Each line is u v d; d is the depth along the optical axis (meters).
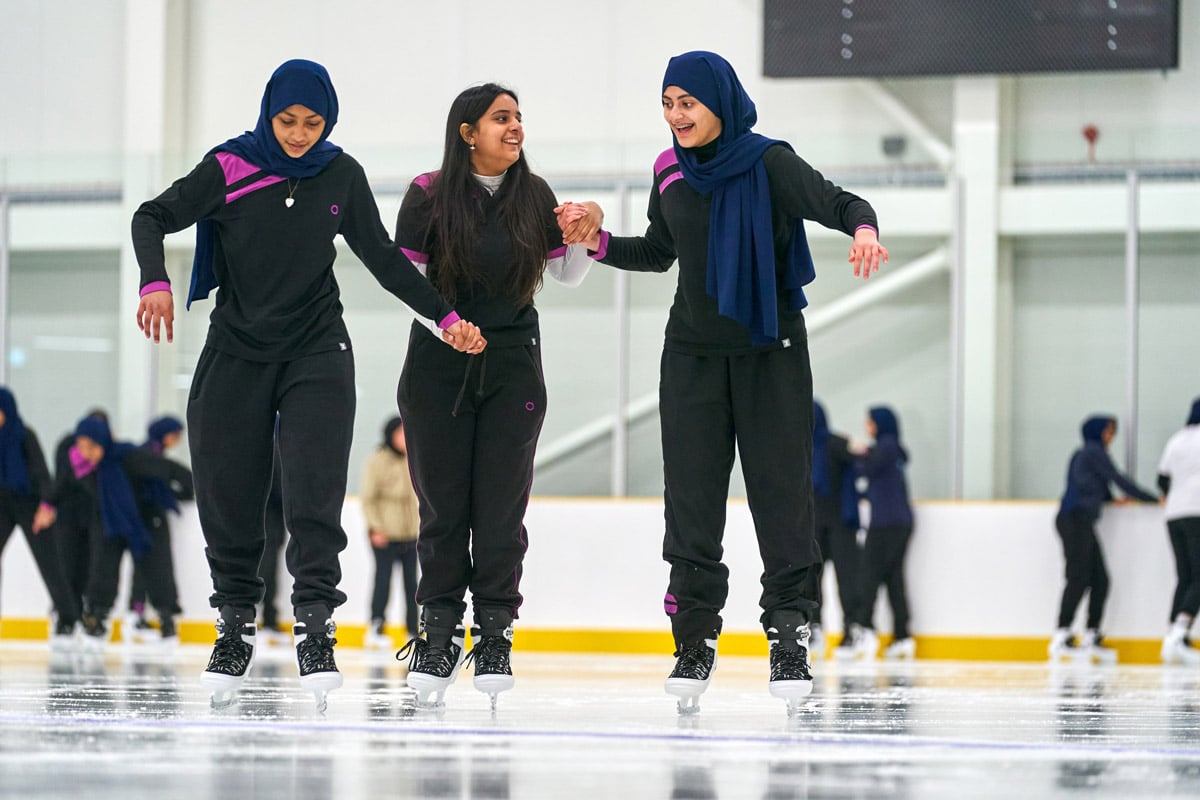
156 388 33.81
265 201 11.16
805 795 7.04
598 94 36.41
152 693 13.51
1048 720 11.84
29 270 34.47
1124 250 31.36
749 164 11.12
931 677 20.77
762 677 20.33
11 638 32.84
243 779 7.38
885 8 32.88
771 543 11.35
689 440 11.44
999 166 31.86
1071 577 28.73
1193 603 27.77
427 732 9.76
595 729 10.10
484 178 11.72
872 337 32.19
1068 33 32.00
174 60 37.59
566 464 32.41
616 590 31.02
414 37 37.19
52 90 37.84
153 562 29.22
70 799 6.65
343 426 11.33
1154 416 31.14
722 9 35.84
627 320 32.31
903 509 29.27
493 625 11.73
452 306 11.64
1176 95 33.22
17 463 27.80
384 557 29.56
